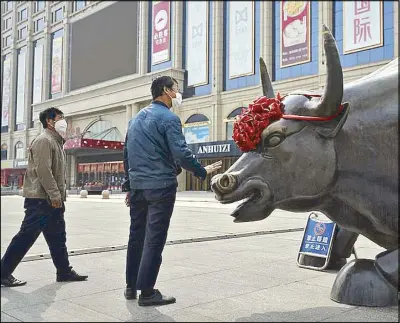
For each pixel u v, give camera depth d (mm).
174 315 3277
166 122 3533
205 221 10898
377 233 3477
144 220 3764
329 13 24953
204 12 32438
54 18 46688
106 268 5066
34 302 3646
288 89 26219
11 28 52250
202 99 31781
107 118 40000
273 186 3297
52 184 4195
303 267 5090
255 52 29594
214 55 31500
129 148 3688
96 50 41094
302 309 3436
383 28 22750
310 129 3314
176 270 4938
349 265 3719
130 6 37719
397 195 3248
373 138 3271
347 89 3449
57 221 4398
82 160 42938
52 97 46125
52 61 46344
